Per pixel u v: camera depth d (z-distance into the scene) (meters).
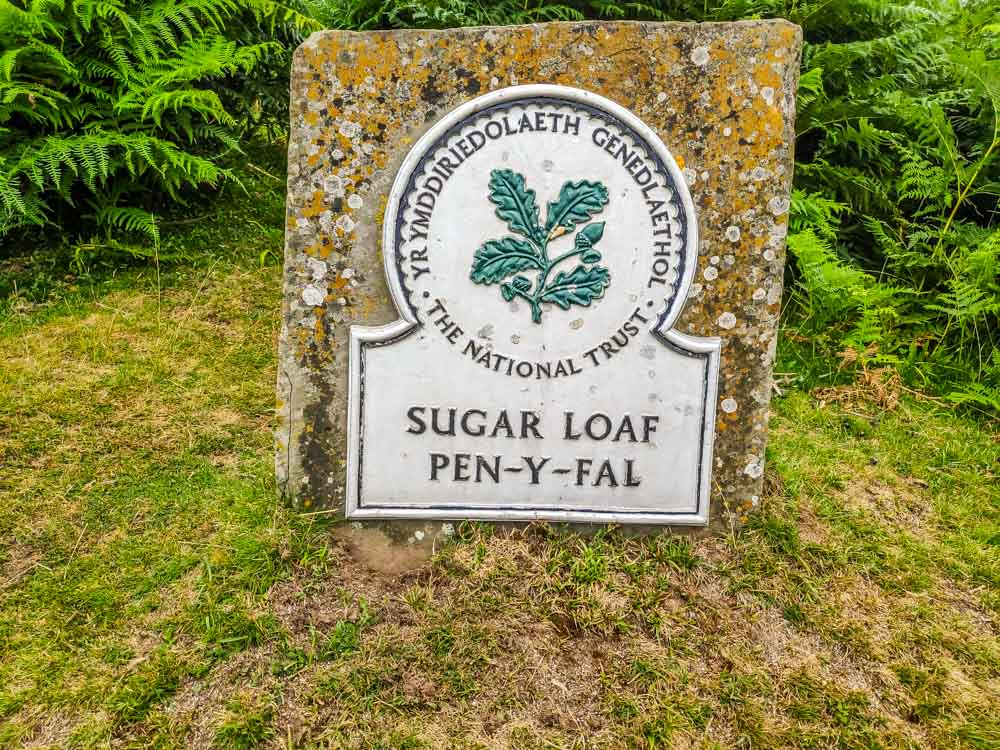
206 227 4.33
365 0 4.42
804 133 4.38
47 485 2.64
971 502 2.93
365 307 2.45
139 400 3.08
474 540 2.50
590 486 2.53
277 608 2.25
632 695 2.09
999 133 4.09
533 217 2.38
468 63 2.33
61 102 3.96
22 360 3.21
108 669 2.06
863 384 3.58
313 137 2.36
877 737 2.02
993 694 2.16
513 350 2.45
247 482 2.72
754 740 2.00
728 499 2.59
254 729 1.94
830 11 4.36
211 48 4.12
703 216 2.42
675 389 2.49
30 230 3.94
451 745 1.95
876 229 4.05
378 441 2.48
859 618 2.35
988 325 3.85
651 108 2.36
